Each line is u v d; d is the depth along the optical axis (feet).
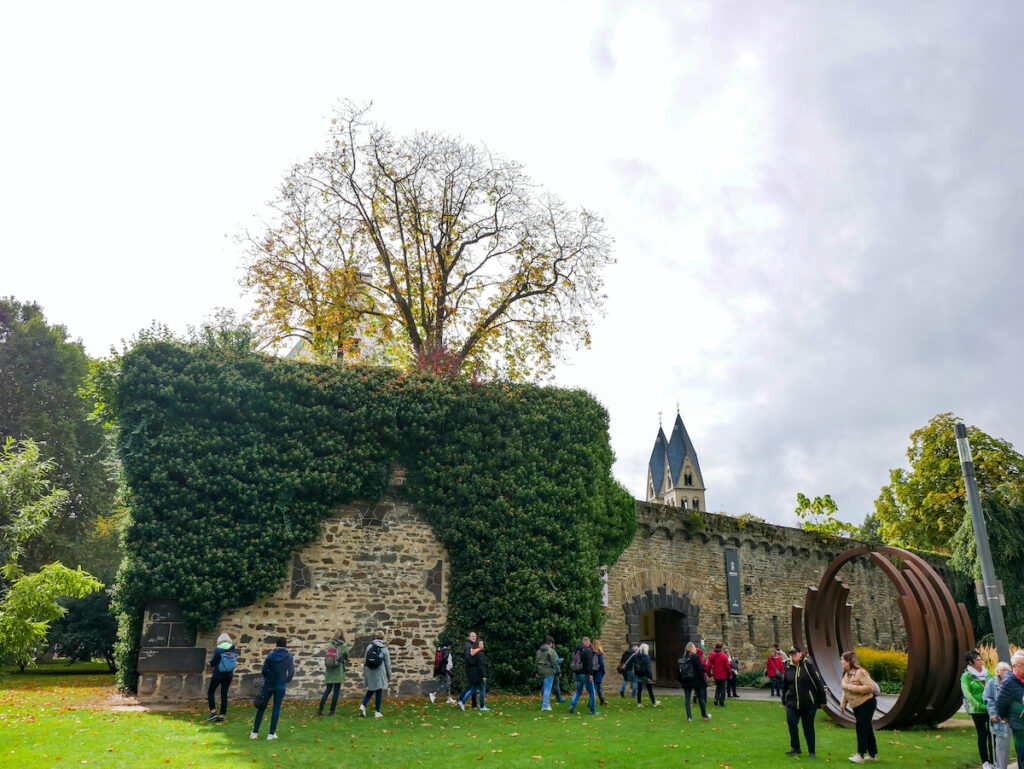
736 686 68.69
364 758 29.32
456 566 54.03
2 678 62.13
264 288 71.46
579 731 37.09
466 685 51.37
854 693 31.55
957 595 95.14
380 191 72.38
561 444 59.93
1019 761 25.00
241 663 47.19
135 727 34.32
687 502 259.80
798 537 90.58
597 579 58.54
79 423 98.63
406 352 78.33
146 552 46.09
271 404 51.03
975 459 117.08
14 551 50.11
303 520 50.31
